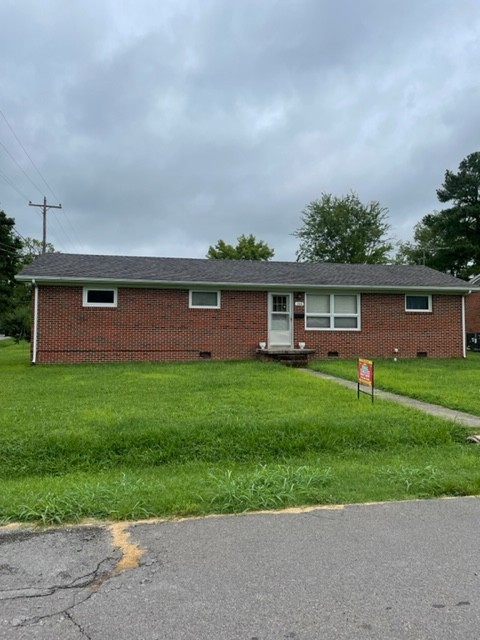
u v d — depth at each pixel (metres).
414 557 3.20
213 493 4.35
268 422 6.65
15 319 35.66
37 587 2.80
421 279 18.38
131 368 13.40
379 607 2.59
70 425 6.47
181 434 6.11
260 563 3.11
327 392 9.40
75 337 15.52
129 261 18.08
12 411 7.38
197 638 2.32
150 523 3.77
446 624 2.44
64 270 15.71
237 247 48.03
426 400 8.95
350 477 4.96
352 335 17.39
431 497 4.42
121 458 5.65
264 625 2.43
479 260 42.34
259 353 16.41
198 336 16.41
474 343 23.83
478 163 42.75
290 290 17.05
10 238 40.47
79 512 3.92
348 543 3.42
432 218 45.41
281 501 4.23
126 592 2.74
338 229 47.38
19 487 4.66
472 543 3.42
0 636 2.32
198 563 3.11
